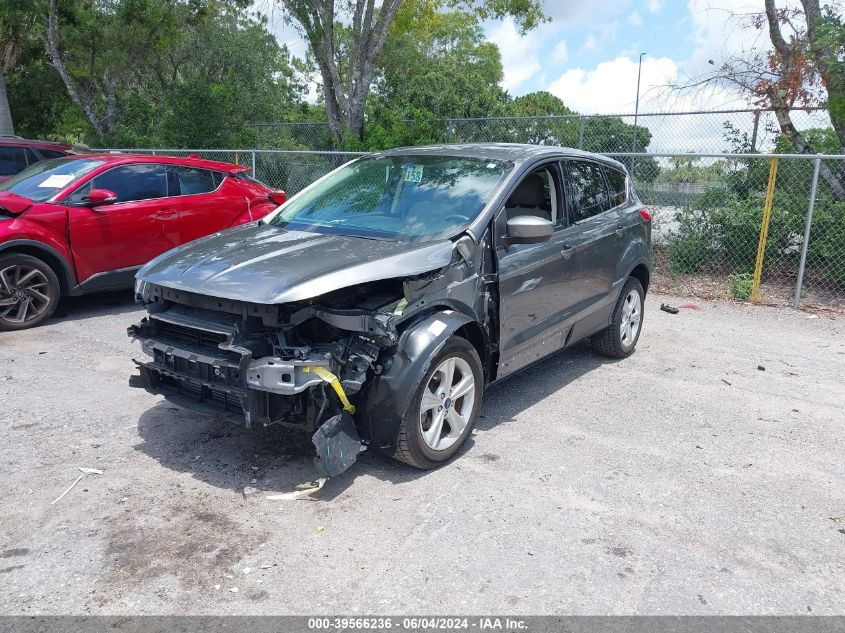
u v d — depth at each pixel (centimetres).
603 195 616
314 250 427
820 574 342
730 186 1062
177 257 441
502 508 394
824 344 761
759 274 940
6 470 426
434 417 429
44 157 1127
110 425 494
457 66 4878
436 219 467
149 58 2906
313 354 375
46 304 739
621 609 311
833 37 970
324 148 1862
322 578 328
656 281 1054
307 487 411
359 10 1647
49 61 2403
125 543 353
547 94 3512
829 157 872
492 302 470
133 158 823
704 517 392
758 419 541
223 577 327
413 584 324
